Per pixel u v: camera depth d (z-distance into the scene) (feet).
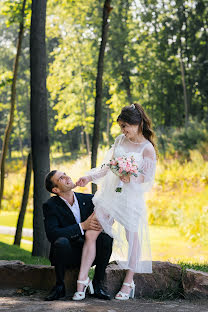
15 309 11.37
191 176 47.70
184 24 66.03
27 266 14.38
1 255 28.55
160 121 69.87
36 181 25.88
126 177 12.83
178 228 38.78
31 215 53.83
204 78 67.62
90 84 69.77
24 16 34.91
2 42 105.19
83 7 63.21
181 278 13.76
